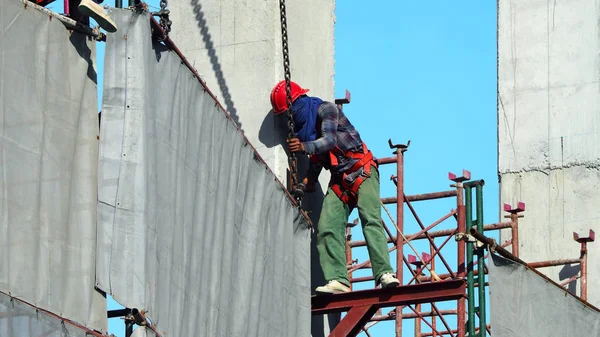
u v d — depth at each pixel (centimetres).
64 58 1473
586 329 2339
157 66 1606
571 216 3097
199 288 1669
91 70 1507
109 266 1471
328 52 2402
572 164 3128
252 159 1858
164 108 1606
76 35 1494
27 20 1430
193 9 2238
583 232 3075
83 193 1477
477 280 2327
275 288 1927
